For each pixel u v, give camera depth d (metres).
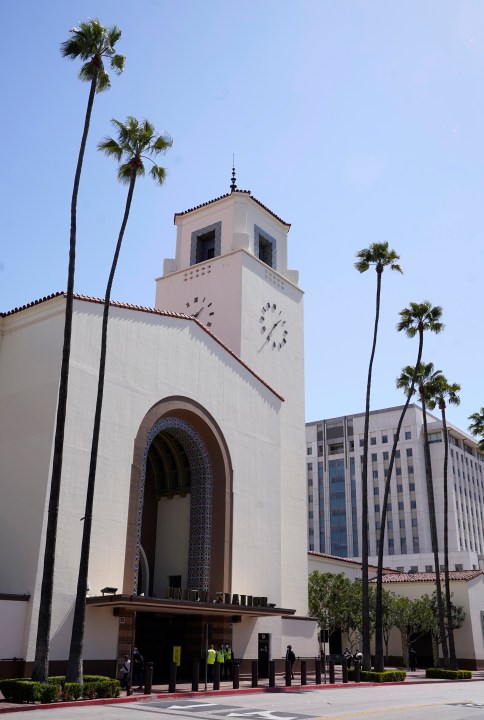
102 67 22.88
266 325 39.25
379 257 35.81
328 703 19.70
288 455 38.09
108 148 23.89
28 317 26.41
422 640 51.09
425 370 42.84
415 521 104.75
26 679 18.20
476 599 50.53
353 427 117.81
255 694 23.19
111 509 24.70
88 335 25.59
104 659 23.05
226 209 41.62
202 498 30.84
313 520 116.44
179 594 25.48
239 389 33.62
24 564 22.14
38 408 24.33
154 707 17.73
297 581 35.84
